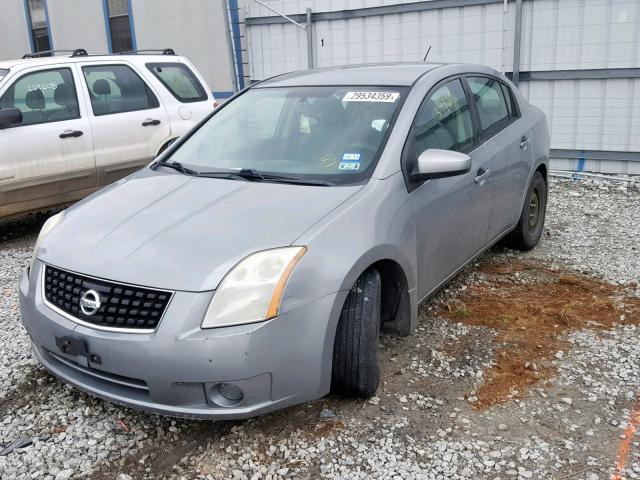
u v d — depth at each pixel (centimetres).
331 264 288
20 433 313
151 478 278
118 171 696
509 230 500
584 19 786
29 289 318
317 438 299
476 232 431
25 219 766
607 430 301
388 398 329
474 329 406
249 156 384
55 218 361
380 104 382
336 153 361
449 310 434
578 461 279
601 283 479
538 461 280
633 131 797
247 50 1053
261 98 430
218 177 366
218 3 1096
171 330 266
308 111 398
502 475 272
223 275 271
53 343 297
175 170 393
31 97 639
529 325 410
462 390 337
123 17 1272
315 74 446
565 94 823
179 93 755
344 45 959
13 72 633
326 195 325
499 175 455
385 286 348
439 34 879
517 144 488
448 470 275
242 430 306
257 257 278
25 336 420
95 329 281
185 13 1151
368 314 306
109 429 313
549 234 611
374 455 286
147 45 1242
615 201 729
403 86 393
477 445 292
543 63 823
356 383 311
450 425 307
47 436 310
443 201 377
